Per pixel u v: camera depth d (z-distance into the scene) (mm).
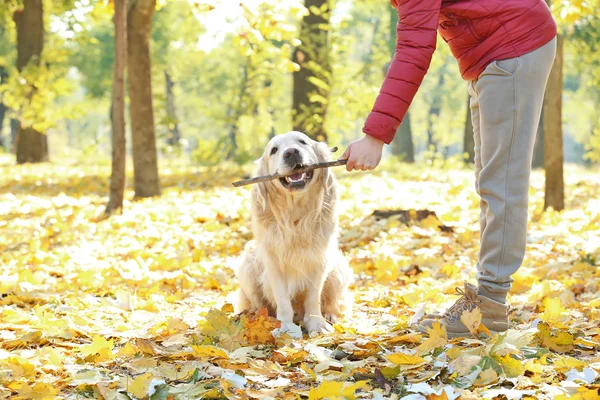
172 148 26656
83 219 9414
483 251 3406
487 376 2760
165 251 7203
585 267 5527
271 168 4098
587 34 19125
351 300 4586
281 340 3678
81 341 3725
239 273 4566
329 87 16906
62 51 18578
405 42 3223
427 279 5582
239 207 9445
